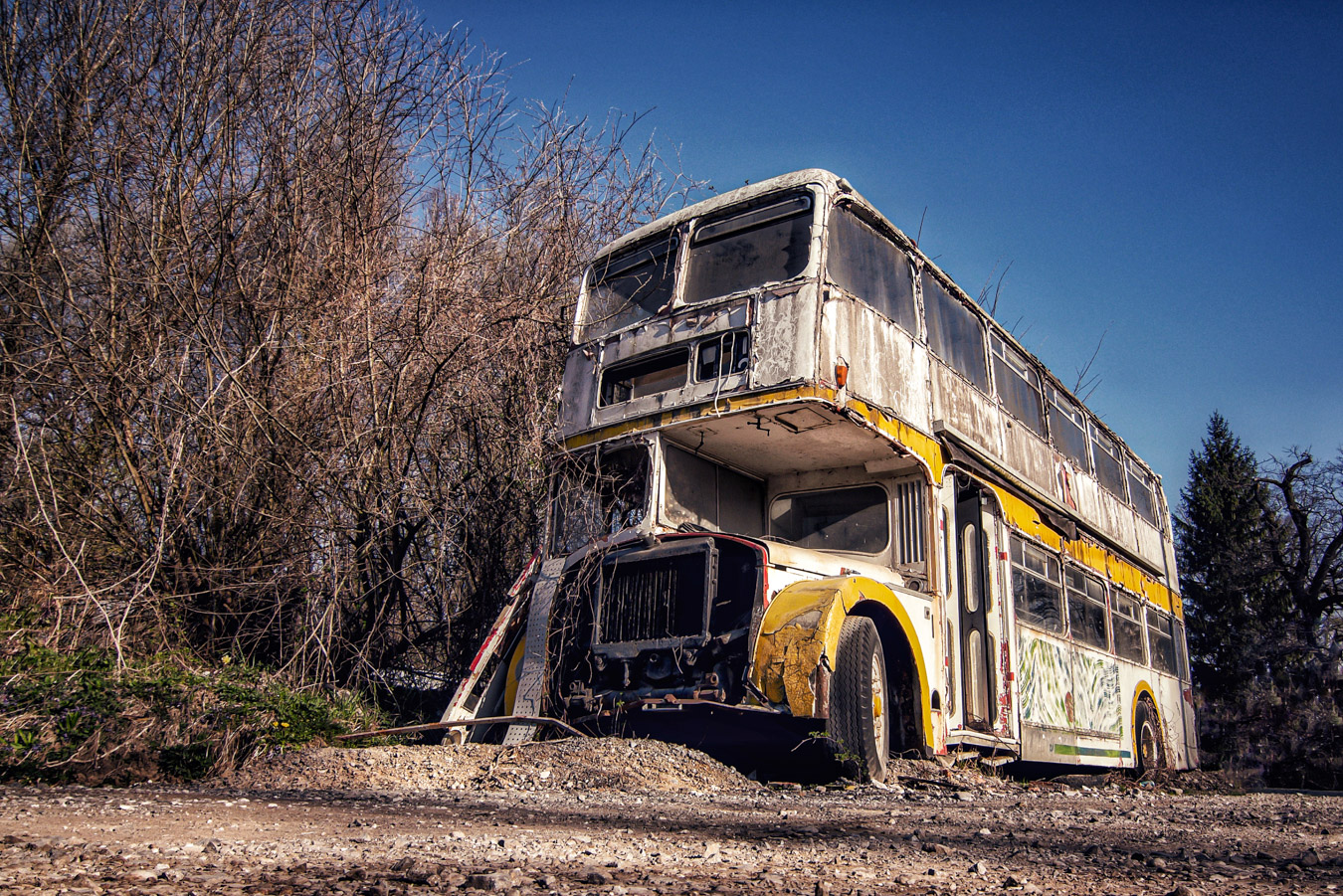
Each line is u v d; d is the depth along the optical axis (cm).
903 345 862
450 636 1043
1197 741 1638
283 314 938
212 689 693
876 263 866
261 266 962
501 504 1066
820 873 296
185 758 625
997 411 1046
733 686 670
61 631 758
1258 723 2673
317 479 909
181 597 830
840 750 645
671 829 398
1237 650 3266
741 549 710
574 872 284
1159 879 304
